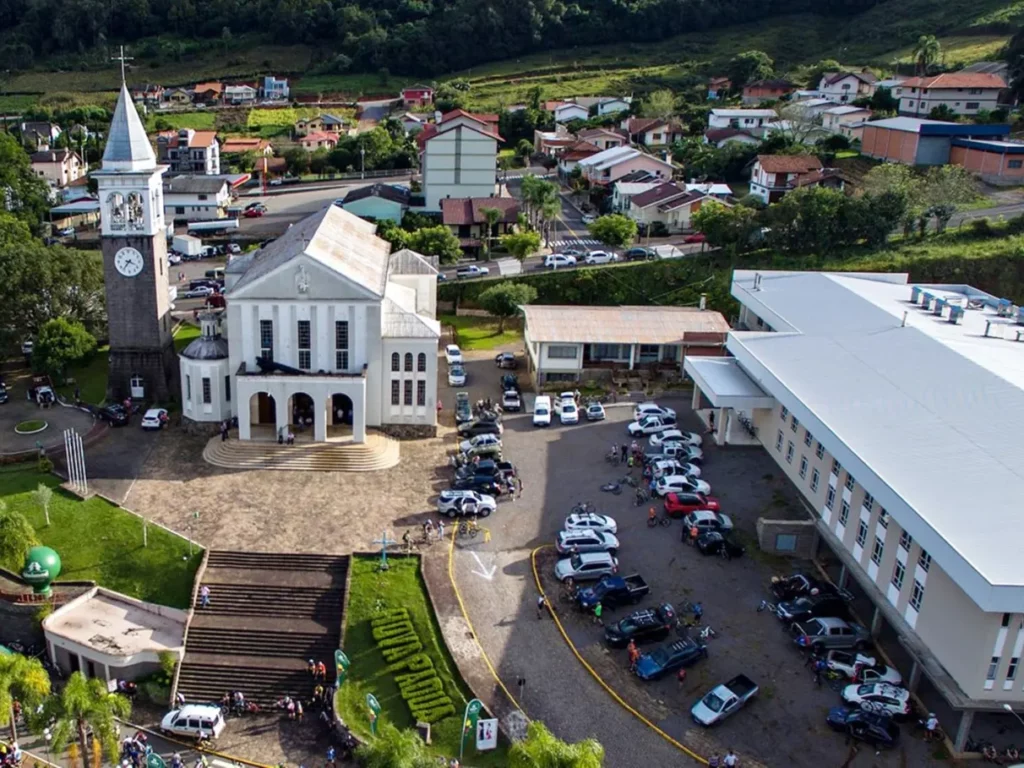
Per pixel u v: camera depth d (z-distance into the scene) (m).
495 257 163.75
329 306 94.06
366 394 97.75
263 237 175.12
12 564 75.75
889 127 182.12
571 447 99.19
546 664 68.69
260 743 64.88
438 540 81.62
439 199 186.25
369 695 64.31
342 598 74.94
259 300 93.44
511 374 119.81
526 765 52.19
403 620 72.38
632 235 156.25
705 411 106.31
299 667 69.88
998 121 188.75
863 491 72.62
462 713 65.12
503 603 74.69
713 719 62.72
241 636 72.19
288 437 94.19
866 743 61.59
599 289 147.12
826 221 146.38
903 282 121.50
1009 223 150.62
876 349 90.25
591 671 68.06
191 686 69.12
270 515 84.19
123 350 102.94
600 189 191.00
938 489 65.31
